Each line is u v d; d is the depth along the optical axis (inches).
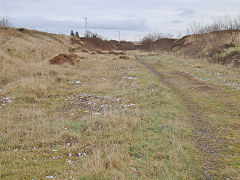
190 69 695.1
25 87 343.9
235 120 248.4
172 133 208.2
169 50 1892.2
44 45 867.4
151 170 143.5
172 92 391.2
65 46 1206.9
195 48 1285.7
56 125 214.2
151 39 2484.0
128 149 171.8
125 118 227.9
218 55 887.7
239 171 145.7
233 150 176.9
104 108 274.5
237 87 419.8
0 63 441.7
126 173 137.3
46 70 485.7
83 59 818.2
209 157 167.2
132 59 1047.6
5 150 162.4
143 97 338.3
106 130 208.1
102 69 650.2
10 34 777.6
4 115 235.9
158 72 642.2
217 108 296.5
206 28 1243.2
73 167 143.3
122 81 475.2
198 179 139.3
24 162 143.9
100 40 1861.5
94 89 391.5
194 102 329.7
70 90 380.8
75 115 258.5
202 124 240.4
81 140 184.9
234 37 1000.9
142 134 202.5
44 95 340.5
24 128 205.5
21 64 476.7
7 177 124.4
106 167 144.0
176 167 149.2
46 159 152.5
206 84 461.7
